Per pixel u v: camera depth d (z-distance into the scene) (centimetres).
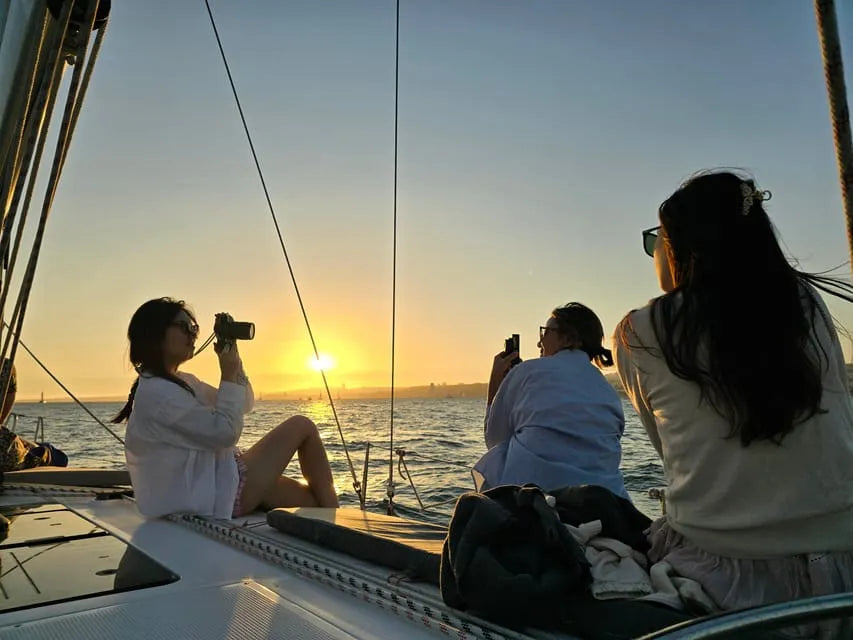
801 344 124
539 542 143
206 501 273
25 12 197
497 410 290
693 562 136
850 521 124
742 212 133
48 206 245
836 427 124
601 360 297
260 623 150
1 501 307
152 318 285
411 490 910
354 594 169
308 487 325
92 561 202
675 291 140
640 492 707
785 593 124
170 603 163
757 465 125
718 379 126
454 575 146
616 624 130
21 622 151
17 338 249
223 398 276
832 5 93
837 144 98
